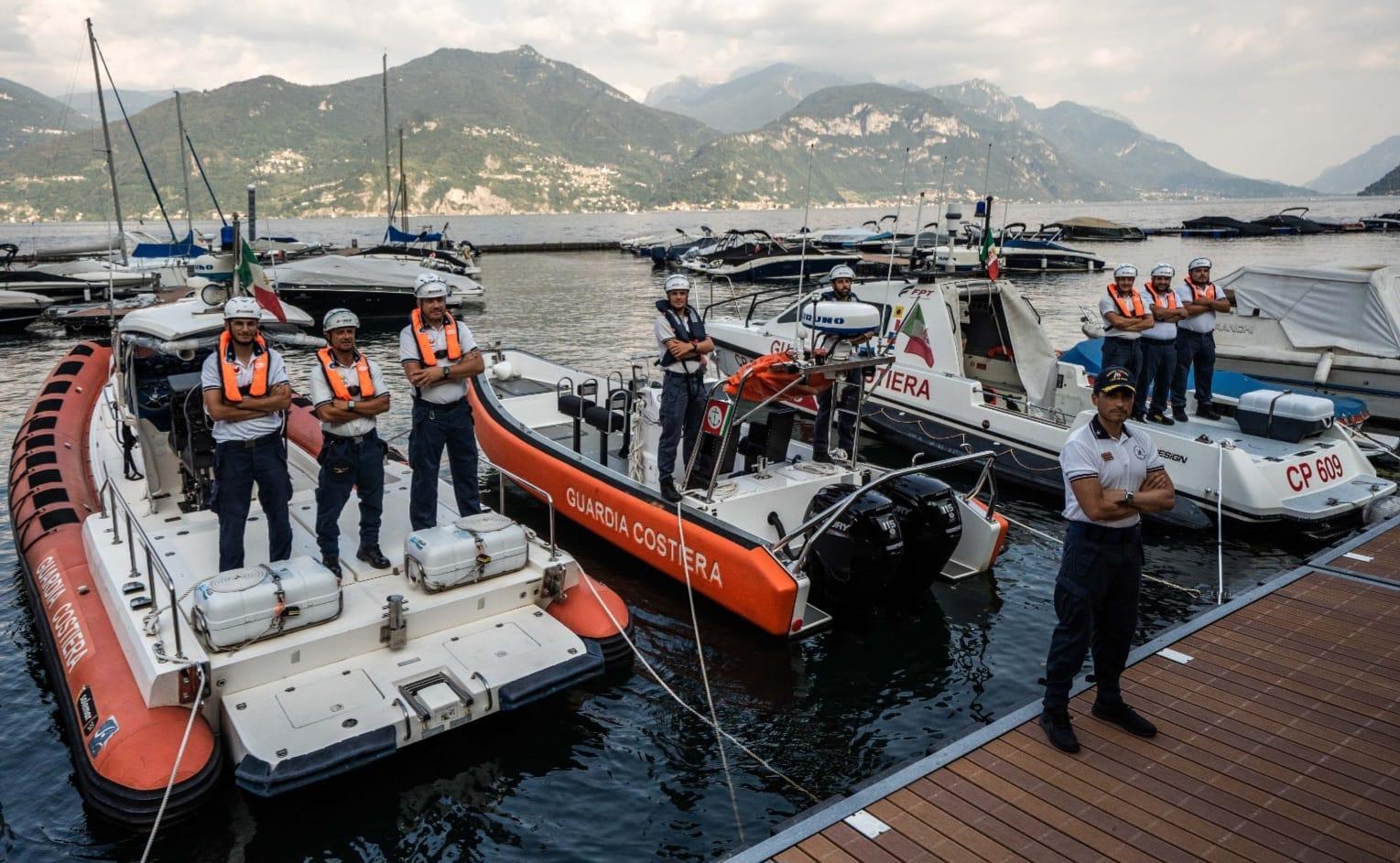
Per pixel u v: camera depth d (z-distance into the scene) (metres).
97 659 4.81
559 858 4.12
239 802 4.36
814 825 3.71
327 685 4.67
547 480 8.24
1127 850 3.50
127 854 4.04
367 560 5.66
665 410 6.72
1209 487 8.05
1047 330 21.47
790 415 7.34
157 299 10.49
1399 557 6.78
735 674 5.81
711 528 6.35
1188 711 4.59
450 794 4.55
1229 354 12.84
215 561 5.55
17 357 19.08
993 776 4.04
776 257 36.38
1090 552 4.04
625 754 4.94
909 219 75.31
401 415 13.05
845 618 6.59
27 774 4.71
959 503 7.32
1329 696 4.72
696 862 4.08
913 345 10.89
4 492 9.45
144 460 6.43
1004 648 6.21
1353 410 10.23
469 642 5.16
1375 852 3.46
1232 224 62.31
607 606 5.84
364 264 25.31
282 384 5.13
